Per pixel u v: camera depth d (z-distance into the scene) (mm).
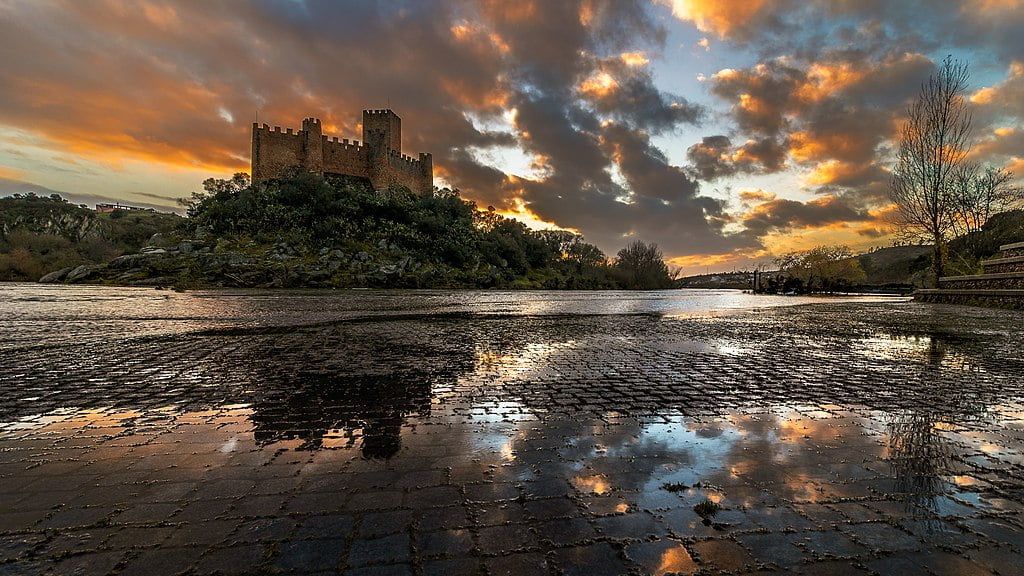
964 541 1843
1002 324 11039
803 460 2680
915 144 23297
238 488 2283
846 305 20938
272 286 54719
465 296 34969
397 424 3346
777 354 6602
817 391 4363
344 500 2158
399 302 22922
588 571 1617
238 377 4930
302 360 5977
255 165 80312
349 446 2891
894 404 3916
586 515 2023
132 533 1873
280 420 3438
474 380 4828
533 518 1995
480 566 1641
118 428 3230
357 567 1633
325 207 74875
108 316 12555
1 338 7977
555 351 6867
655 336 8820
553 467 2561
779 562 1688
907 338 8461
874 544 1812
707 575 1600
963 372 5289
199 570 1618
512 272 83875
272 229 70062
